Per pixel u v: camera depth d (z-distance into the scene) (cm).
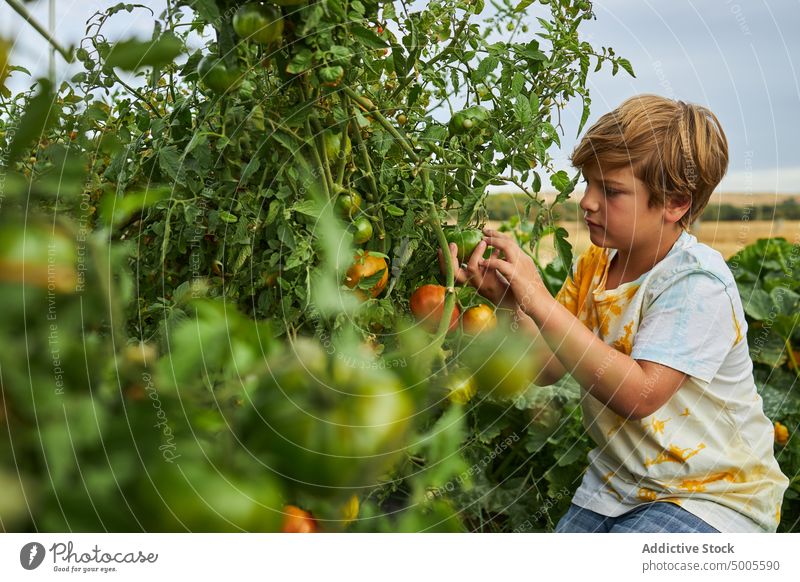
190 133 91
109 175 85
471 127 100
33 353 38
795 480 175
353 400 42
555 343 103
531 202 99
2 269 38
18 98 88
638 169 113
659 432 114
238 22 68
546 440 127
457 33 108
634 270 123
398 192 98
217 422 40
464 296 96
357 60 83
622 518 119
